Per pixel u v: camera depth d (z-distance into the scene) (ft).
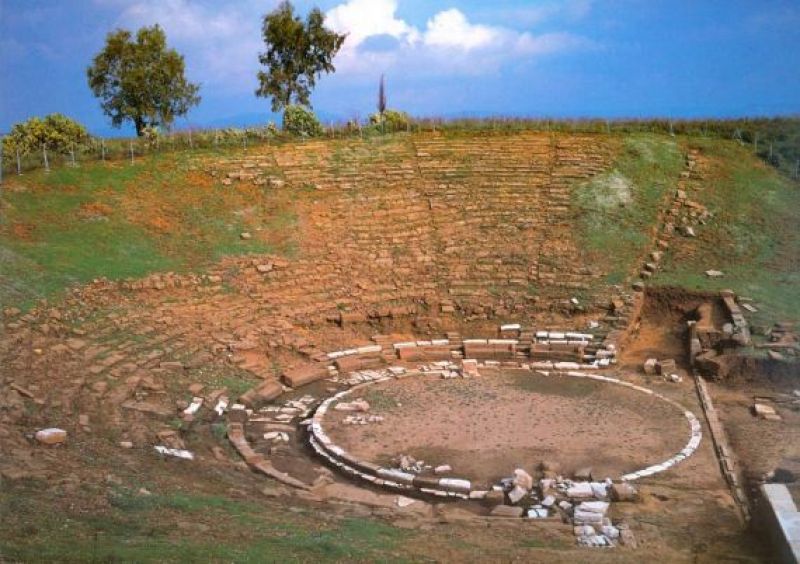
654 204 143.84
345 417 85.35
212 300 110.93
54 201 123.85
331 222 136.77
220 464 69.82
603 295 120.78
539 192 147.33
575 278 125.49
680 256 129.90
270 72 208.95
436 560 47.60
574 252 131.44
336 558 45.60
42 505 48.32
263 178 146.30
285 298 116.67
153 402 83.15
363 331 115.75
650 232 136.56
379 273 126.11
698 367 100.73
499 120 180.96
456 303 120.47
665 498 65.10
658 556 52.54
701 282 121.29
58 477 54.90
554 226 138.10
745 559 52.13
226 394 90.27
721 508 62.90
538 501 64.69
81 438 67.62
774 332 104.73
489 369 104.06
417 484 67.97
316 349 107.86
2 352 81.82
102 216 123.65
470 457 74.18
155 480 59.41
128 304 103.45
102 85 195.21
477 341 110.83
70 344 88.53
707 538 56.75
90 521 47.03
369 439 78.95
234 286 115.75
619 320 114.93
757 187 148.46
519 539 54.60
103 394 80.74
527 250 132.57
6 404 70.54
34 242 110.83
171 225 127.54
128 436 71.77
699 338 104.47
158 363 92.02
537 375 101.09
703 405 88.79
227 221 132.46
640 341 112.68
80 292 101.24
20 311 91.56
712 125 175.52
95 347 89.97
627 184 148.97
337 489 66.64
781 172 154.81
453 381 98.68
